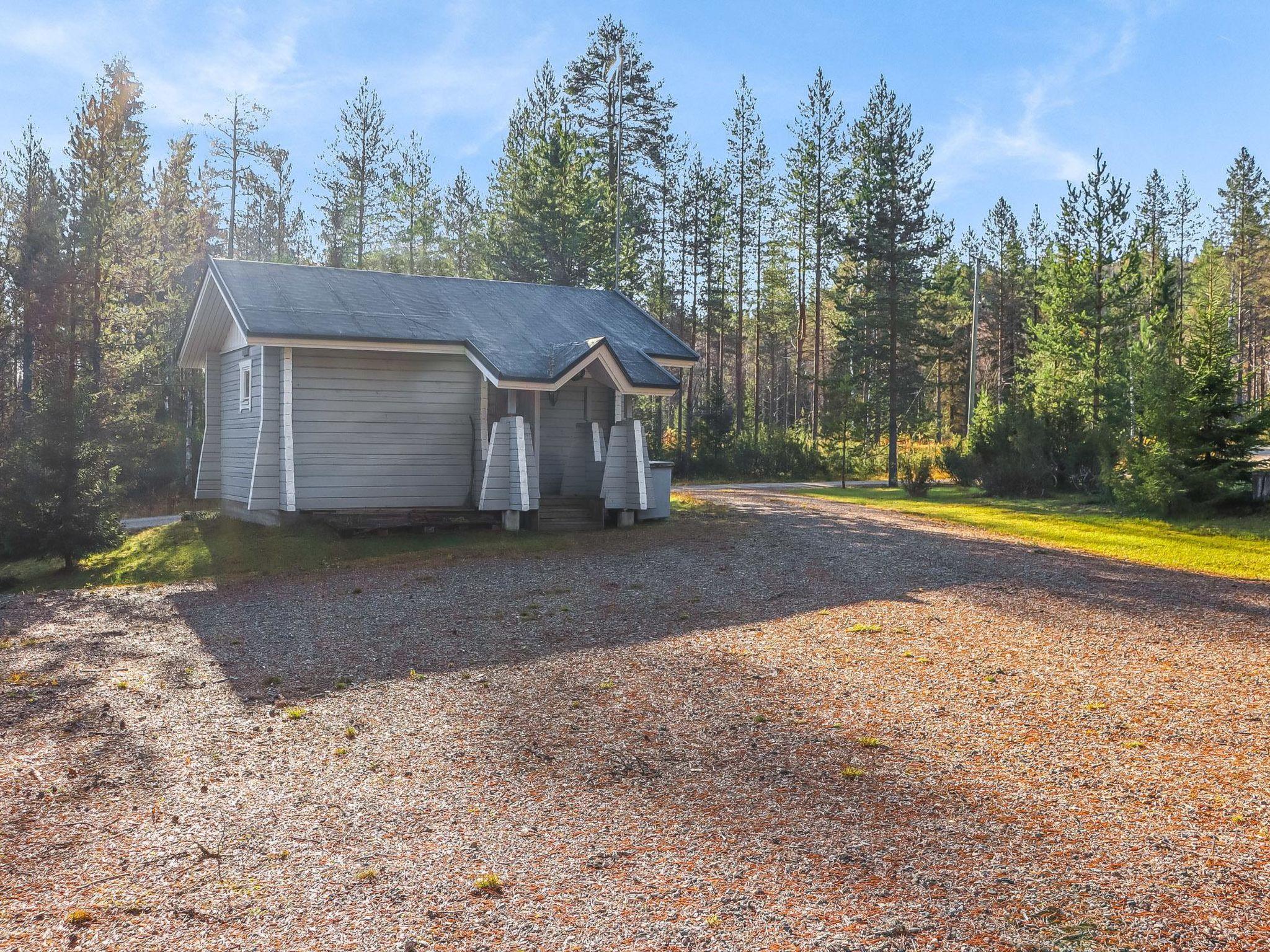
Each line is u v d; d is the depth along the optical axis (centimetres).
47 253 2842
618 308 2264
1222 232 7331
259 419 1761
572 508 1833
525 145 4706
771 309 6191
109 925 387
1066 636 902
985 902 391
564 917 386
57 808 521
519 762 584
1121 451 2373
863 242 3588
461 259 5500
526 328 1920
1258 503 1991
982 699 698
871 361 3722
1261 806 488
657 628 959
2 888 423
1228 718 643
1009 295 6319
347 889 416
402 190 4994
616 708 692
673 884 415
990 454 3017
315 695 748
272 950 364
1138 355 2975
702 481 3897
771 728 639
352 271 1992
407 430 1773
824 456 4253
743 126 5231
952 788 523
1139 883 405
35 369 2758
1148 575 1262
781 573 1264
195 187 4556
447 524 1720
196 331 2039
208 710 709
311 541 1577
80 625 1047
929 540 1584
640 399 4884
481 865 440
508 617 1031
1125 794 509
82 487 1666
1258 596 1105
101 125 2753
